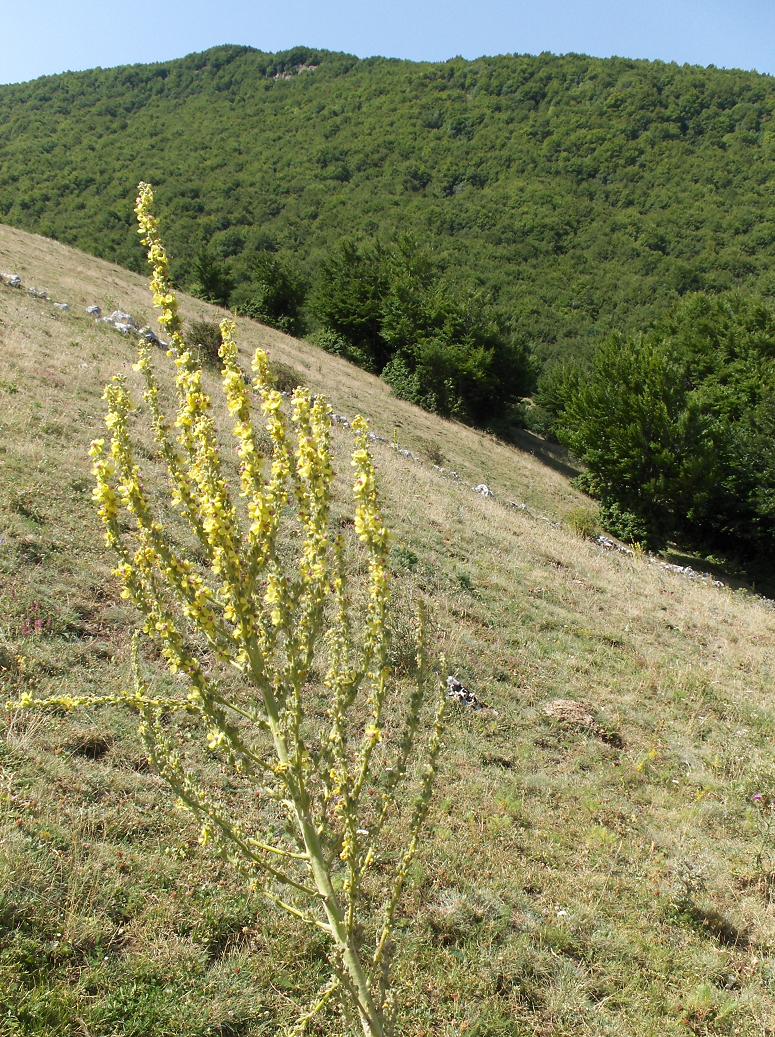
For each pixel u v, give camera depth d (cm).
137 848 553
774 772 963
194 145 10856
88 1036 416
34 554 889
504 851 700
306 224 8281
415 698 353
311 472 314
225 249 7538
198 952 489
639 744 1020
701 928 672
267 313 4856
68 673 720
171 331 324
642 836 801
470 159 9269
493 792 793
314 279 6291
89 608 839
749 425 3294
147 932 489
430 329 4281
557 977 574
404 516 1611
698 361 4109
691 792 923
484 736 912
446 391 4091
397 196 8700
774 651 1625
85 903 488
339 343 4597
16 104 12656
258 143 10831
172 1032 435
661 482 2986
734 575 3134
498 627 1255
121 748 653
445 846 673
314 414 330
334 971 317
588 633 1362
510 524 1972
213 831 339
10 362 1527
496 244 7594
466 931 587
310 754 339
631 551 2598
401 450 2542
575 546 2066
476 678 1048
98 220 7931
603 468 3147
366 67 13225
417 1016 497
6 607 773
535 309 6469
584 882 690
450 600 1271
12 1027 402
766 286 5812
